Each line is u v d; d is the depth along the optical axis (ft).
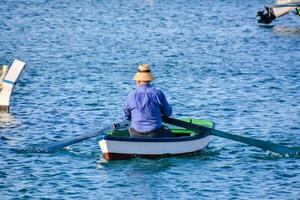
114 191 176.14
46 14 545.44
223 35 449.48
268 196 174.19
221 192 176.24
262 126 235.81
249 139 201.05
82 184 180.55
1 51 383.45
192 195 174.29
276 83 303.48
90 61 353.31
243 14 553.64
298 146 214.90
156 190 176.96
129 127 198.49
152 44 411.13
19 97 270.87
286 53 386.11
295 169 191.93
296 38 440.45
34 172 188.34
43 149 203.72
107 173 187.42
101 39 428.15
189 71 329.52
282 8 501.56
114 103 266.77
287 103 268.21
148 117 195.31
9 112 248.73
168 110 197.47
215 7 590.14
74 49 390.42
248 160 198.29
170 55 374.84
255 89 291.58
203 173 188.03
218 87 294.87
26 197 172.45
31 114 247.29
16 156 200.34
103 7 588.50
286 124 238.27
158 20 518.78
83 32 458.09
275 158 199.82
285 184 181.68
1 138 218.59
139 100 195.52
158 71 328.90
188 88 292.40
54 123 237.25
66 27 479.82
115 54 376.07
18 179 183.73
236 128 233.96
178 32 460.55
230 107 261.03
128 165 192.85
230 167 192.95
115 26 487.20
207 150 206.18
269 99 274.16
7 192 175.22
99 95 278.67
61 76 312.50
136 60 359.25
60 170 189.67
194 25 493.77
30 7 582.76
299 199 172.55
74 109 256.11
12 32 453.99
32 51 383.45
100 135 214.90
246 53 384.27
